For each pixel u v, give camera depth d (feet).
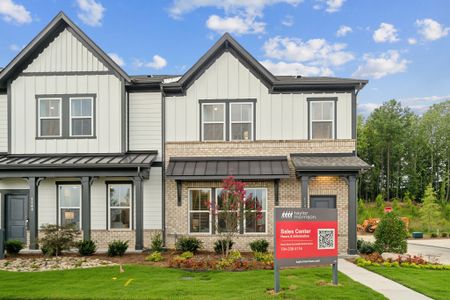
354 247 53.72
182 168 57.26
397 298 30.07
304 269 40.98
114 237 58.13
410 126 212.84
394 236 51.75
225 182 48.21
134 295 30.30
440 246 76.02
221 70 60.39
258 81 60.13
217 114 60.39
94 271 40.32
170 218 59.00
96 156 59.41
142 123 60.85
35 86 60.59
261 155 59.21
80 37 60.23
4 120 62.08
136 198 55.88
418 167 214.07
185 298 29.17
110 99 59.98
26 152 60.34
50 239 50.14
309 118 59.47
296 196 57.82
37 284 34.73
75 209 59.98
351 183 54.19
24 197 60.29
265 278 36.04
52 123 60.70
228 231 50.34
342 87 59.26
